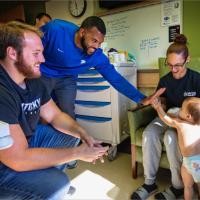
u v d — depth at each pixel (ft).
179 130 4.56
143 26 7.99
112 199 5.08
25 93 3.35
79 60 5.00
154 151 5.05
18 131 2.94
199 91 5.16
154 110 6.11
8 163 2.86
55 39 4.80
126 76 7.48
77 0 9.39
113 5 8.32
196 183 4.74
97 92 7.21
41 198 3.07
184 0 7.13
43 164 2.95
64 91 5.80
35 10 11.07
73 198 5.14
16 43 2.97
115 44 8.75
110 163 6.82
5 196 3.11
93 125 7.49
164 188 5.39
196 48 7.18
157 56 7.88
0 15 12.00
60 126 4.12
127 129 7.49
